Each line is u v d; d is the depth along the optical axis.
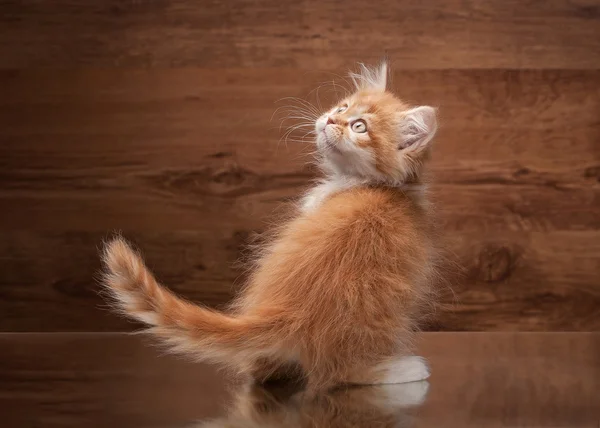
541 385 0.97
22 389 0.95
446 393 0.93
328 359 0.92
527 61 1.22
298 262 0.92
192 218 1.22
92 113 1.22
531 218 1.22
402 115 0.97
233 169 1.22
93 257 1.22
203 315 0.90
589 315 1.23
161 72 1.22
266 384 0.97
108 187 1.22
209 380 0.98
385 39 1.22
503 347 1.13
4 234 1.22
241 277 1.21
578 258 1.22
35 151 1.22
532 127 1.22
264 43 1.22
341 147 0.97
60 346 1.13
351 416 0.87
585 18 1.22
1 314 1.22
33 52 1.22
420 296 0.95
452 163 1.22
